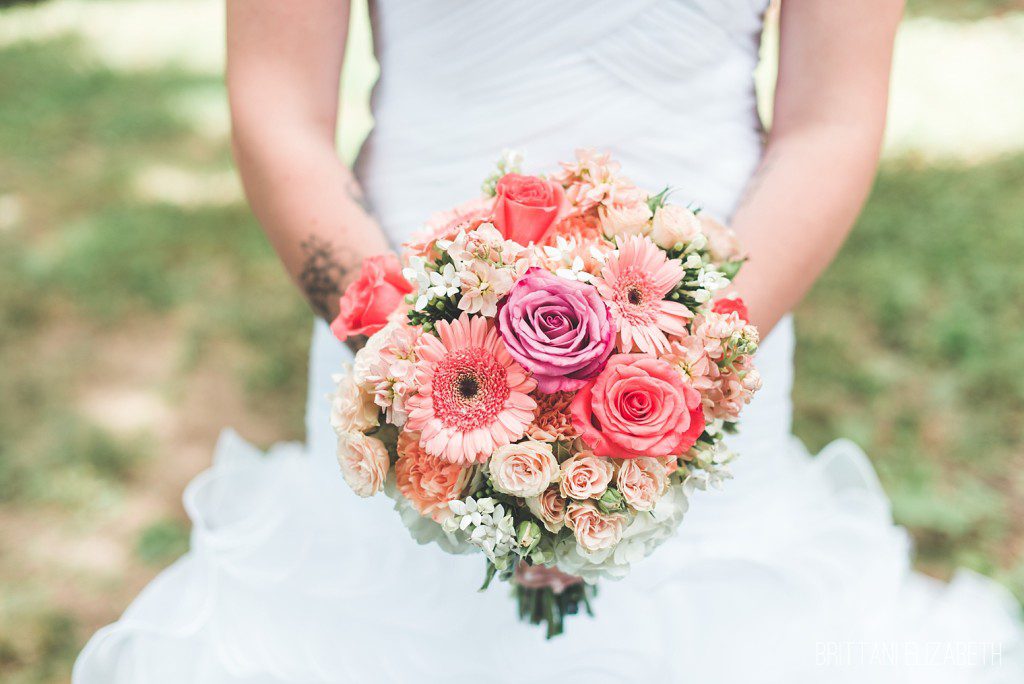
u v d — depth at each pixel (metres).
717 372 1.09
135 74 8.67
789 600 1.55
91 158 6.53
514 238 1.12
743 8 1.48
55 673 2.56
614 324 1.02
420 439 1.04
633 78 1.45
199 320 4.42
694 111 1.48
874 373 3.79
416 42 1.50
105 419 3.71
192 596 1.64
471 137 1.47
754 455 1.62
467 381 1.04
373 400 1.10
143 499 3.28
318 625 1.51
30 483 3.32
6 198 5.83
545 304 1.02
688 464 1.13
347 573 1.55
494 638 1.45
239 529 1.67
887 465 3.28
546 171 1.46
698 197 1.47
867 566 1.69
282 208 1.40
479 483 1.06
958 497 3.14
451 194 1.48
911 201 5.30
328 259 1.38
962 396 3.66
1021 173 5.68
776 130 1.50
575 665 1.43
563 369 0.99
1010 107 7.01
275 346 4.20
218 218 5.45
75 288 4.67
